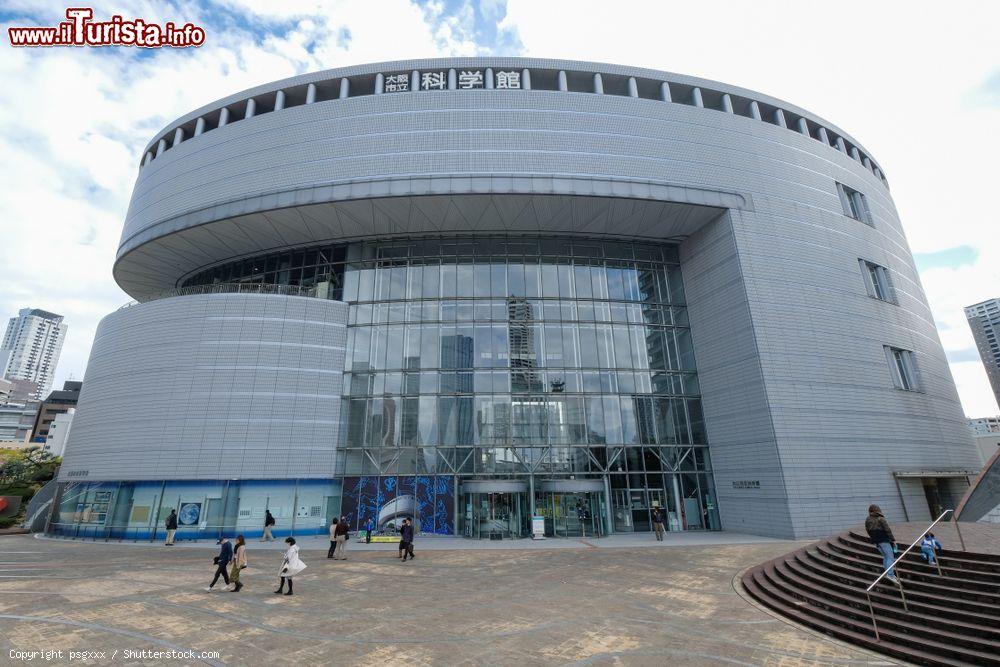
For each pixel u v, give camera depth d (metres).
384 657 8.46
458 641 9.26
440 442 26.41
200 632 9.70
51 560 18.27
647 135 27.44
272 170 27.39
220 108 30.70
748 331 25.27
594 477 26.23
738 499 25.03
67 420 74.31
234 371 25.77
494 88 28.05
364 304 28.97
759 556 17.88
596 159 26.58
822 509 22.61
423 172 26.03
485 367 27.70
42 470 46.34
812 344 25.53
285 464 25.17
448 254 29.81
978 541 12.03
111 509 24.39
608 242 30.77
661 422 27.73
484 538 24.02
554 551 20.19
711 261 28.19
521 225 28.91
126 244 31.34
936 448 27.06
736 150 28.38
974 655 7.87
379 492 25.75
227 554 13.44
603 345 28.70
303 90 29.88
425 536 24.97
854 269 28.72
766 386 24.03
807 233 28.03
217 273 33.50
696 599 12.30
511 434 26.58
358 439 26.59
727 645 9.07
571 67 28.73
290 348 26.80
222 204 27.59
